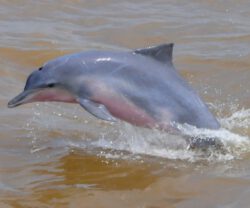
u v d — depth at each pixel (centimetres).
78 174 2998
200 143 3175
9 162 3114
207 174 2952
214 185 2848
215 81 4225
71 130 3512
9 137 3388
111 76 3225
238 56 4581
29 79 3294
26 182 2916
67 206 2705
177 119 3209
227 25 5247
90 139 3403
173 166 3048
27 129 3494
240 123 3569
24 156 3186
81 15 5378
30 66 4353
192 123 3200
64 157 3180
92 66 3238
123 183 2898
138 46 4878
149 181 2906
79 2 5625
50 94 3275
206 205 2688
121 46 4853
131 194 2797
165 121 3212
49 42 4734
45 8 5447
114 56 3269
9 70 4238
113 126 3562
